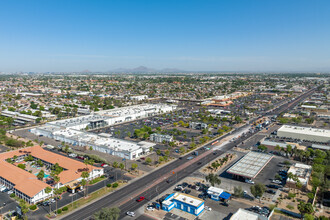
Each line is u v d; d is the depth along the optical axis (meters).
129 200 103.12
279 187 116.19
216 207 98.94
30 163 143.88
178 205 97.62
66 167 129.12
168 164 143.62
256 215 87.56
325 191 114.50
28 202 100.81
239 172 123.81
